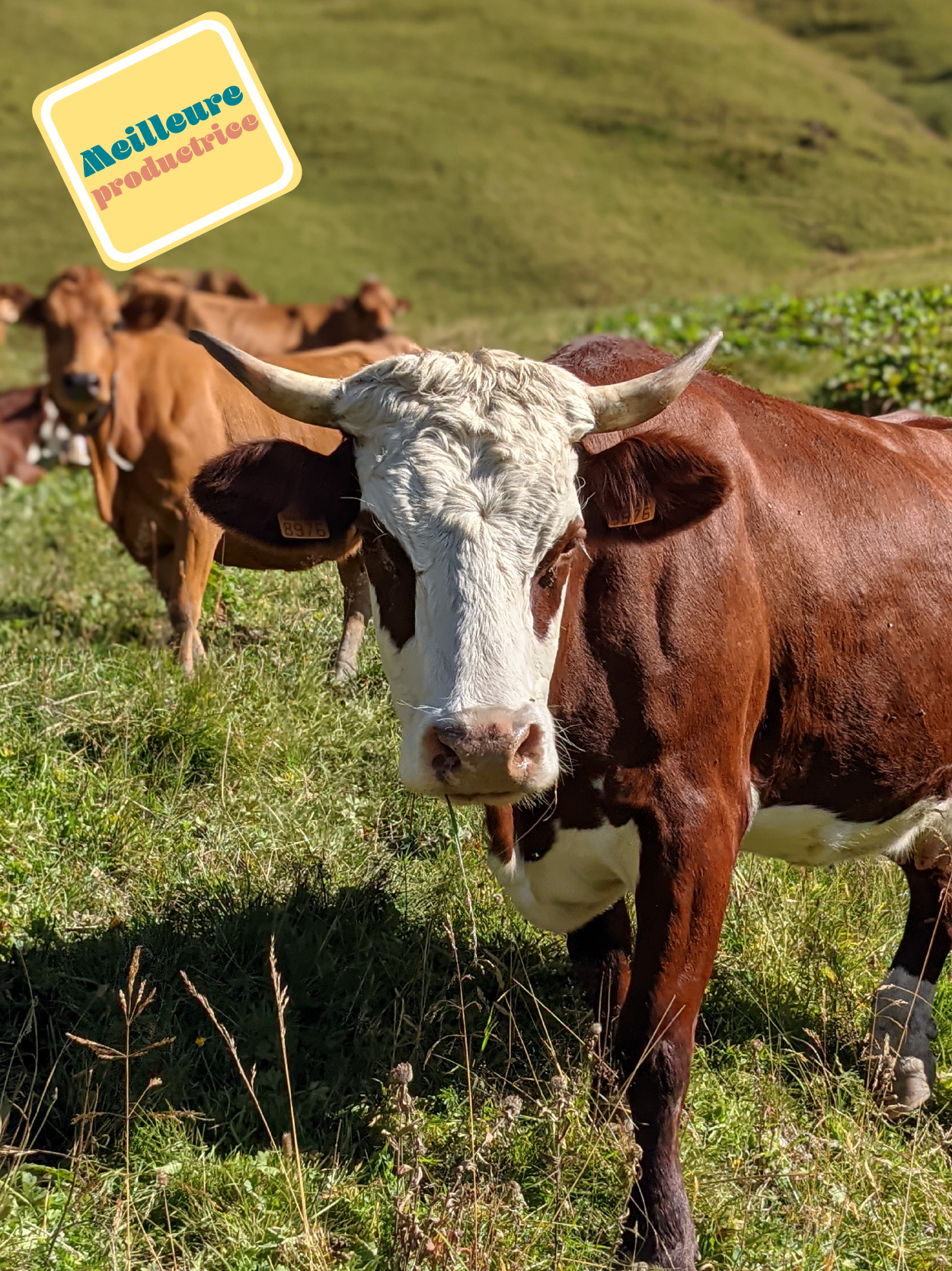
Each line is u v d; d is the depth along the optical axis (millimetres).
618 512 3654
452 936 4020
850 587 4113
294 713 5961
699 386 4199
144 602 7938
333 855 5125
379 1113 3781
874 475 4320
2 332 11086
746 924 4969
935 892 4625
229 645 6691
